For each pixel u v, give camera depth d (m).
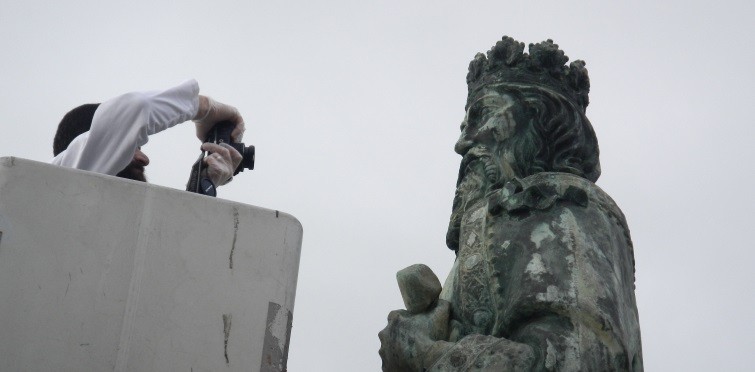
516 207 5.35
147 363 4.56
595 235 5.32
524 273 5.18
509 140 5.76
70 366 4.49
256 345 4.68
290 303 4.78
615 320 5.09
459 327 5.33
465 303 5.34
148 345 4.58
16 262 4.57
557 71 5.93
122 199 4.73
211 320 4.66
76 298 4.57
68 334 4.53
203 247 4.74
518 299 5.12
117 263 4.65
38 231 4.62
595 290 5.13
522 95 5.84
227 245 4.77
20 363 4.46
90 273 4.61
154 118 5.33
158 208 4.74
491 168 5.71
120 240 4.68
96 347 4.53
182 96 5.46
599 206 5.48
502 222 5.38
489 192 5.68
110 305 4.59
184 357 4.60
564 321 5.07
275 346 4.70
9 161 4.67
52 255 4.61
